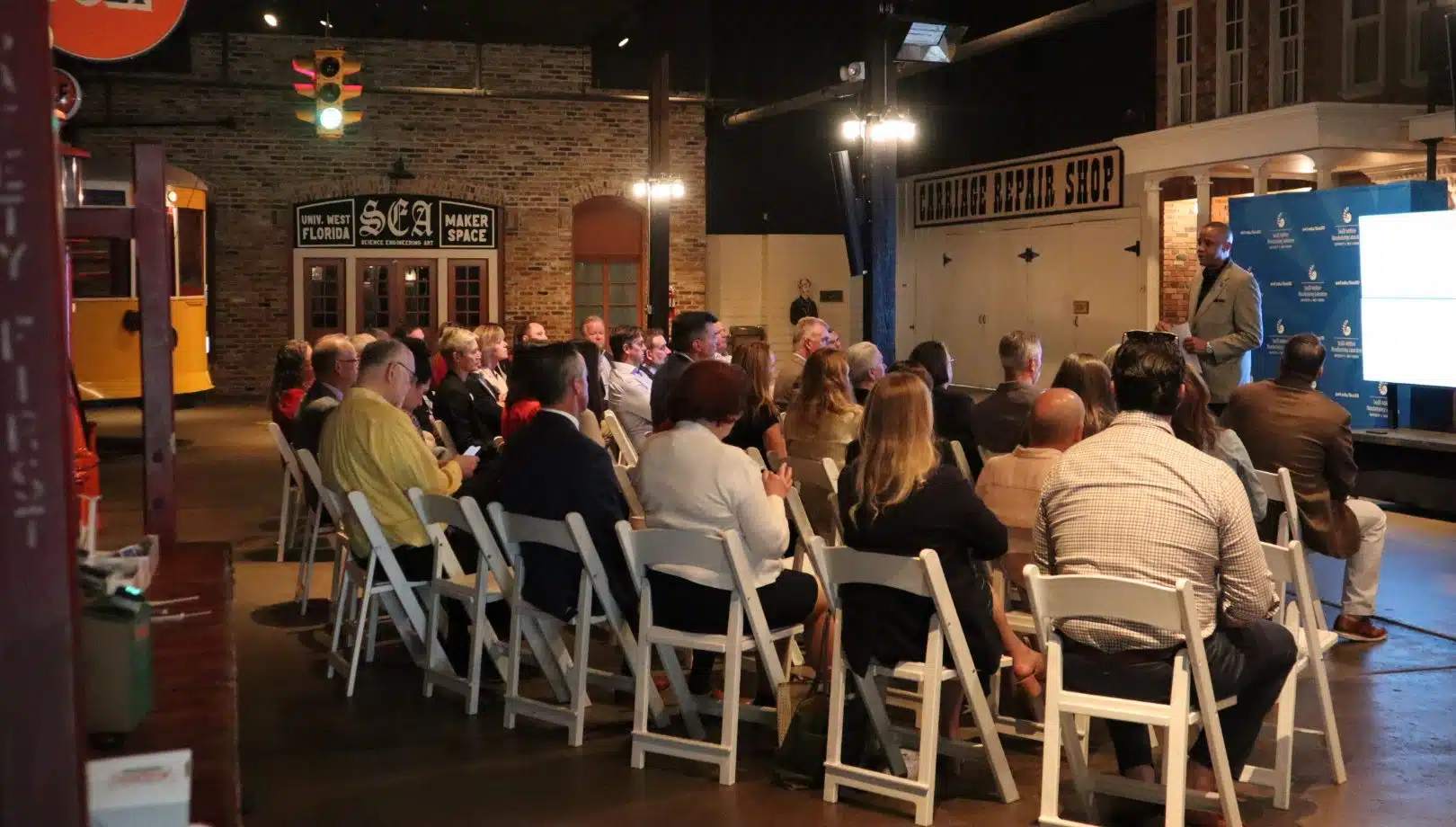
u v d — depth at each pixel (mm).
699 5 19469
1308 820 4043
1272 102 14461
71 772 1485
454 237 21281
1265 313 11305
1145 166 15625
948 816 4090
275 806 4156
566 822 4047
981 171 20359
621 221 22031
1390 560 8086
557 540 4805
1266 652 3832
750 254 22719
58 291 1454
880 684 4391
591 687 5520
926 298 22219
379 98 20812
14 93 1423
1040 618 3695
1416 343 9672
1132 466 3789
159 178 4656
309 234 20719
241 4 18406
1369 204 10180
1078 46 18797
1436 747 4723
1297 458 5953
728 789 4332
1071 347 18234
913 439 4180
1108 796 4234
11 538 1451
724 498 4504
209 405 19125
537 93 21125
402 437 5523
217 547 4969
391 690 5477
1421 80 12516
